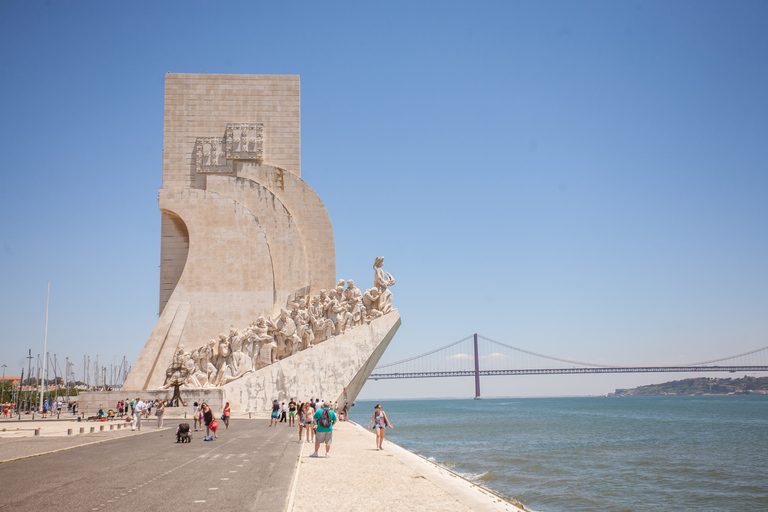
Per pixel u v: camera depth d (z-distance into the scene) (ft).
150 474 37.29
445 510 29.14
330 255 116.57
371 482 36.58
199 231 112.57
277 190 118.52
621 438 133.28
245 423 84.23
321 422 48.42
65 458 45.09
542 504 58.23
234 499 29.78
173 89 122.72
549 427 172.96
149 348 105.09
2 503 28.35
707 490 67.00
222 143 120.37
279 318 108.88
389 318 105.40
